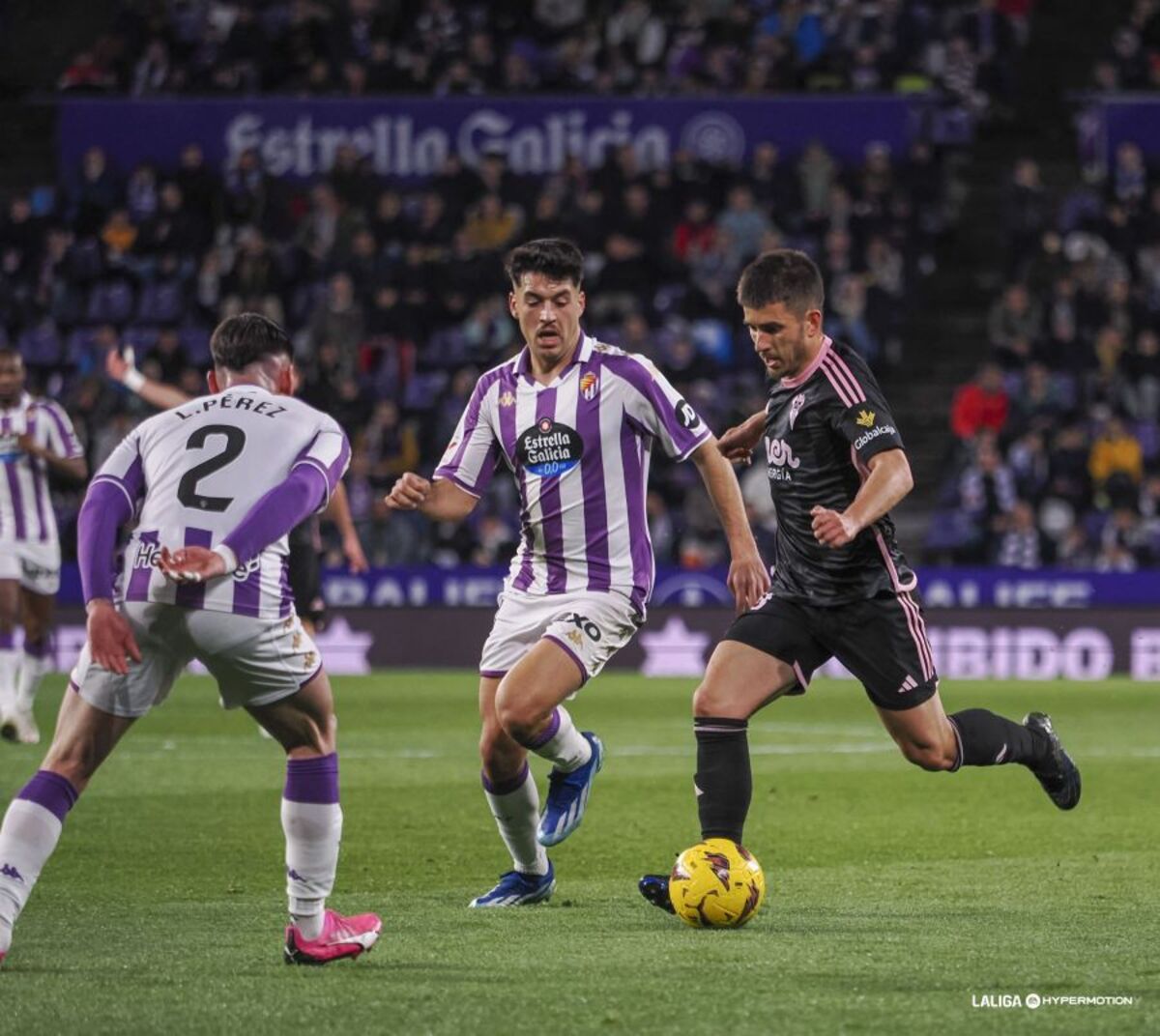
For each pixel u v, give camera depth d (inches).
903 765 1568.7
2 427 1681.8
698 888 816.9
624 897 921.5
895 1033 615.2
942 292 3282.5
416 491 882.8
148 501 717.9
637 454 898.7
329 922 739.4
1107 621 2620.6
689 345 2913.4
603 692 2336.4
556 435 892.0
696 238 3122.5
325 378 2896.2
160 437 724.7
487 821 1215.6
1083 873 1002.7
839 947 770.2
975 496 2738.7
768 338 846.5
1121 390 2888.8
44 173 3599.9
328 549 2755.9
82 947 772.6
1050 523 2728.8
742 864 821.9
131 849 1084.5
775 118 3344.0
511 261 896.3
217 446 718.5
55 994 673.6
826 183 3176.7
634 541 898.7
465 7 3523.6
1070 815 1256.2
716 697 844.6
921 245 3228.3
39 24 3828.7
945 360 3176.7
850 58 3388.3
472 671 2679.6
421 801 1323.8
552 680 862.5
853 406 830.5
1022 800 1334.9
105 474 716.0
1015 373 2970.0
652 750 1680.6
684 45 3430.1
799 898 914.7
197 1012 644.7
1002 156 3494.1
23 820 703.1
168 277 3176.7
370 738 1779.0
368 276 3097.9
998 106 3474.4
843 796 1357.0
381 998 666.8
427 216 3181.6
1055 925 828.0
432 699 2217.0
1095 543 2719.0
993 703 2188.7
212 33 3506.4
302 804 724.0
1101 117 3366.1
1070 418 2856.8
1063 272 3073.3
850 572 850.1
